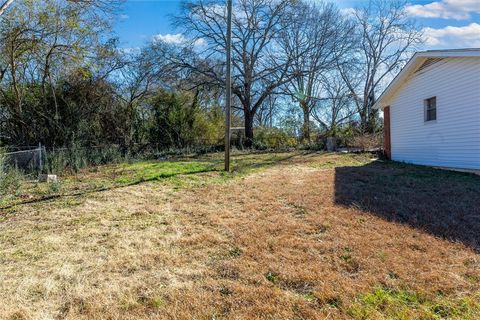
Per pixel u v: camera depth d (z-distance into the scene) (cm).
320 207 509
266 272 298
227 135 898
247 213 493
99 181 775
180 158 1334
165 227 437
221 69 1875
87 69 1231
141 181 754
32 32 1048
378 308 236
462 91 867
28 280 291
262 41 1919
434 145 984
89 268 315
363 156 1320
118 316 235
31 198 605
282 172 898
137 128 1579
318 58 2095
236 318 229
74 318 234
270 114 2788
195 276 296
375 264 306
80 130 1234
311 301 249
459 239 368
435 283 268
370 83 2512
